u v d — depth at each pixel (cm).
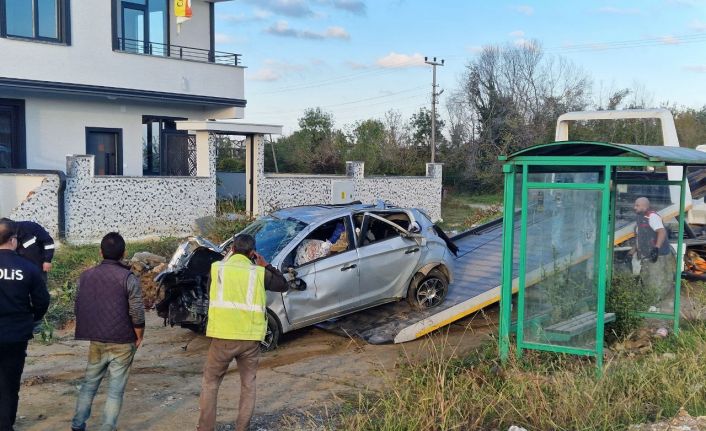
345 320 1034
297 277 928
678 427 595
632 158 721
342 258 968
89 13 1836
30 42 1733
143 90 1950
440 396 618
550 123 5212
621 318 859
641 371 710
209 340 985
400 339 944
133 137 2044
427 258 1052
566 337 762
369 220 1017
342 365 862
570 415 621
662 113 1295
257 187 1880
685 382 695
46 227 1492
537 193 769
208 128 1759
